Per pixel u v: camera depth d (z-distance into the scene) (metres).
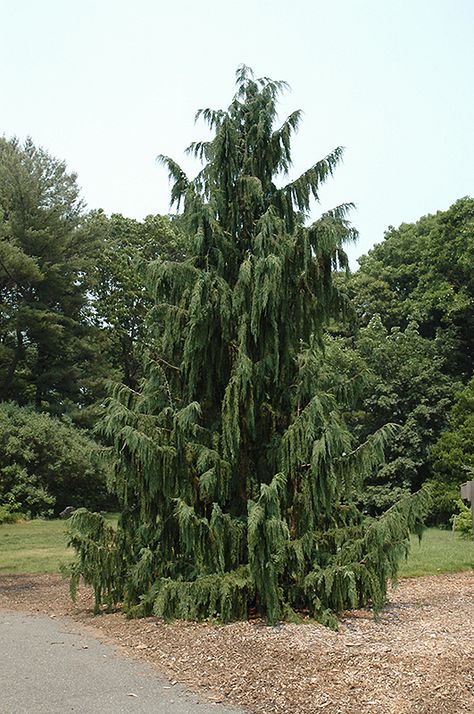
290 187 9.64
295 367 9.56
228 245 9.45
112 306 38.41
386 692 5.79
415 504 8.55
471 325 33.59
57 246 34.56
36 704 5.60
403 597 11.00
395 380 29.83
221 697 5.78
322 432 8.43
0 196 34.69
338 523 9.55
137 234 40.09
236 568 8.55
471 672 6.32
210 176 9.73
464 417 27.75
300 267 9.18
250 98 10.03
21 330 33.75
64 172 36.88
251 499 8.79
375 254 39.34
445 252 33.44
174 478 8.61
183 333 9.23
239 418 9.11
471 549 18.36
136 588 9.15
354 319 9.73
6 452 28.77
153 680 6.27
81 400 36.66
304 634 7.62
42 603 10.75
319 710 5.44
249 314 9.04
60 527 25.31
